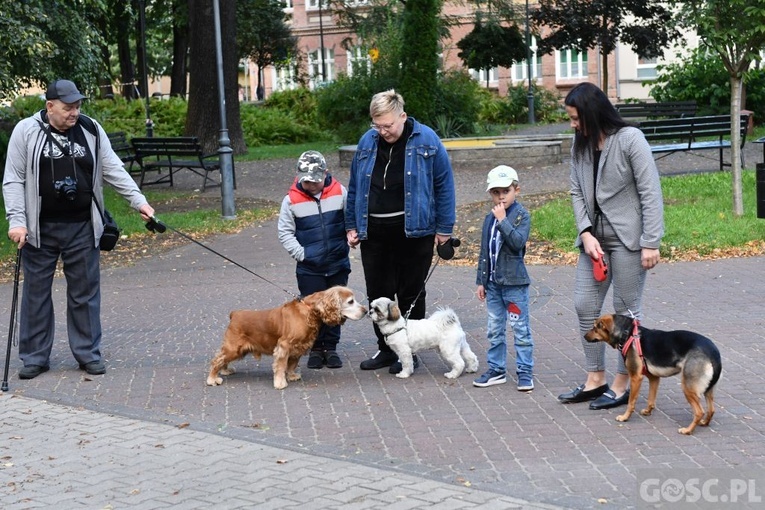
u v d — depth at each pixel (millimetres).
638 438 5871
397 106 7113
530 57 38062
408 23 28266
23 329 7898
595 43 31891
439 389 7082
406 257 7516
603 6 30516
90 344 7926
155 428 6402
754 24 12453
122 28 41031
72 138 7824
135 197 8078
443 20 38969
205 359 8211
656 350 6039
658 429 6023
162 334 9188
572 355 7863
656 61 44344
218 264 12914
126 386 7473
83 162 7828
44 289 7883
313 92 37406
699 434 5895
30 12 17859
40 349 7926
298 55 54969
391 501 4984
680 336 5977
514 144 21438
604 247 6418
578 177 6430
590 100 6258
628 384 6559
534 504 4883
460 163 21234
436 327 7293
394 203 7348
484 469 5434
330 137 33188
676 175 17469
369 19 37844
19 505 5168
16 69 18922
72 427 6504
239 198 19141
